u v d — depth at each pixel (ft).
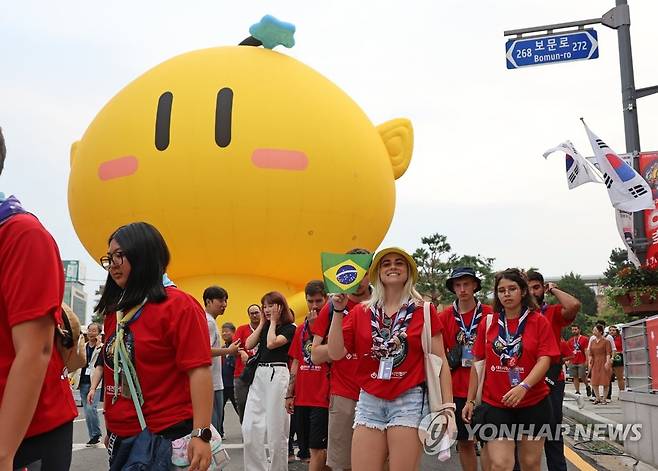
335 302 15.71
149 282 11.34
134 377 11.18
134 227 11.54
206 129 56.24
